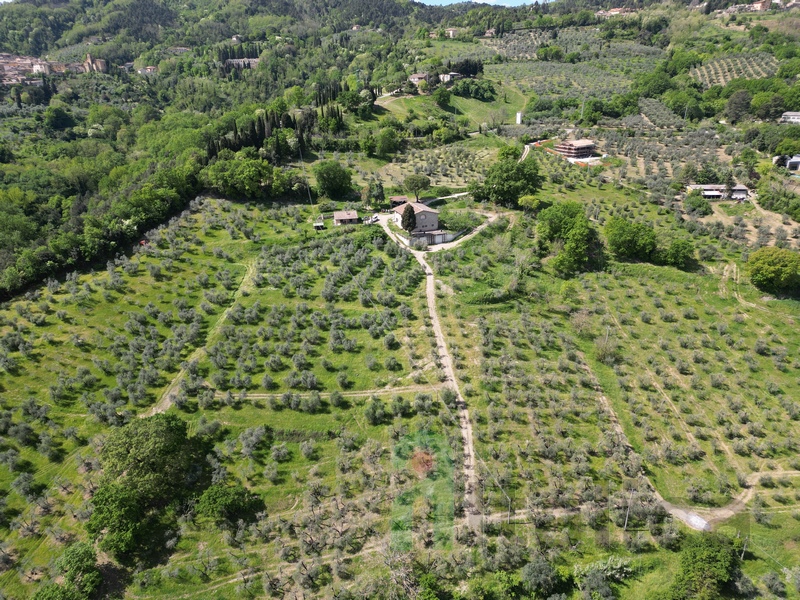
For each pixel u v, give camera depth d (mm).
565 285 106750
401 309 96938
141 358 86188
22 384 80250
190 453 70500
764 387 81938
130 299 99188
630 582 54906
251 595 55656
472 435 71750
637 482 64938
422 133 193625
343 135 183000
